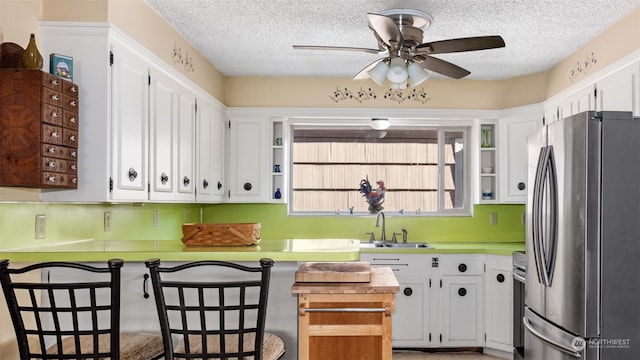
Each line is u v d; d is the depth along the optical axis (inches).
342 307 81.0
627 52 119.0
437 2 114.0
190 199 141.3
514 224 192.2
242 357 72.9
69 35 96.0
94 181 95.2
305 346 78.4
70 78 94.3
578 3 113.5
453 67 120.1
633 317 90.4
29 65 85.1
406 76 107.3
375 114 184.2
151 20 117.5
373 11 120.8
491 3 114.4
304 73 179.6
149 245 104.3
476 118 184.2
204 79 158.9
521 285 150.4
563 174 99.4
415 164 198.2
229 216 194.2
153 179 115.5
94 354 73.3
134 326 97.6
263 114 182.7
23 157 83.6
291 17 125.0
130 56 105.0
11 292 72.8
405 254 167.8
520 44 143.4
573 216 95.0
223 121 178.4
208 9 119.4
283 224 193.9
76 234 110.0
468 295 167.6
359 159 198.4
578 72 146.6
